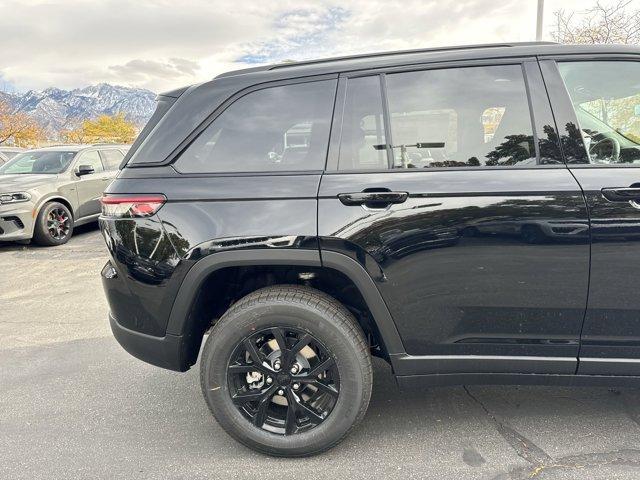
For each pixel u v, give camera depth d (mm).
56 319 4141
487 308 1994
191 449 2268
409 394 2699
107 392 2838
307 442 2115
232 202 2043
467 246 1950
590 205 1884
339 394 2080
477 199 1934
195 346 2283
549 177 1927
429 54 2135
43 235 7141
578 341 1993
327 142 2076
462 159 2014
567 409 2482
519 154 1987
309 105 2125
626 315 1945
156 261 2086
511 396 2633
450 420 2424
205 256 2037
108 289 2252
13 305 4555
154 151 2172
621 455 2092
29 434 2412
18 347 3533
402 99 2082
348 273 1996
